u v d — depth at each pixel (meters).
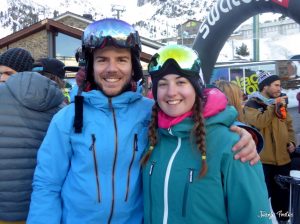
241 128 1.57
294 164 3.57
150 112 1.74
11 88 1.83
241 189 1.45
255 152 1.49
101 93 1.66
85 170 1.60
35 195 1.65
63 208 1.67
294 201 2.69
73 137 1.64
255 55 17.12
